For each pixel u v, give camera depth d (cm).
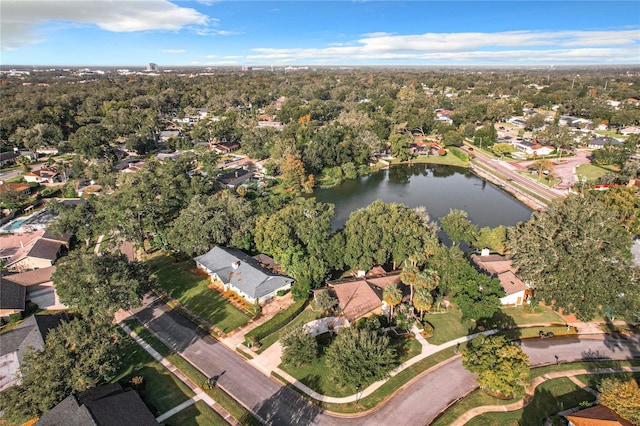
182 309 6869
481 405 4750
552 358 5591
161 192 10662
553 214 7106
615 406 4312
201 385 5169
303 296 6856
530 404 4772
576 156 17412
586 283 6050
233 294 7256
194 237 8231
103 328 5006
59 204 10588
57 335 4909
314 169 15738
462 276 6569
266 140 18388
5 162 16462
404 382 5172
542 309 6756
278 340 6025
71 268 6031
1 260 8925
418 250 7469
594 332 6172
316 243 7619
